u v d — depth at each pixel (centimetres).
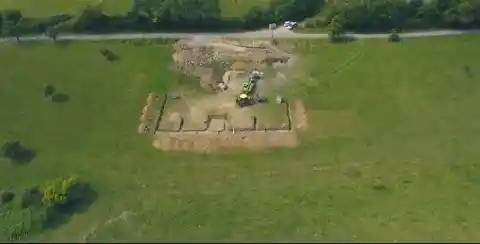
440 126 8256
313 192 7456
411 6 9950
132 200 7400
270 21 10138
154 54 9575
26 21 9906
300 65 9331
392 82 8956
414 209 7250
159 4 10000
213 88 8925
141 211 7281
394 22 9919
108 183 7594
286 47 9681
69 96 8812
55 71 9250
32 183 7588
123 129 8306
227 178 7638
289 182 7581
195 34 10000
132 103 8700
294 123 8338
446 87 8856
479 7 9731
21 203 7288
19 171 7744
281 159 7856
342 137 8125
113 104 8688
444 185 7506
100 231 7088
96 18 9912
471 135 8119
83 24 9912
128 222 7169
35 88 8950
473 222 7106
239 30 10069
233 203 7350
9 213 7244
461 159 7806
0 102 8719
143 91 8894
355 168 7719
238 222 7150
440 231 7019
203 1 10050
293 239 6962
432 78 9012
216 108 8581
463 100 8650
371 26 9938
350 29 9962
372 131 8200
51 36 9750
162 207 7319
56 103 8706
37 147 8056
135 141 8131
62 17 10031
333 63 9350
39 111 8588
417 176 7619
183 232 7062
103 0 10569
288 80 9044
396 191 7444
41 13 10350
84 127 8344
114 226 7131
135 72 9231
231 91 8875
